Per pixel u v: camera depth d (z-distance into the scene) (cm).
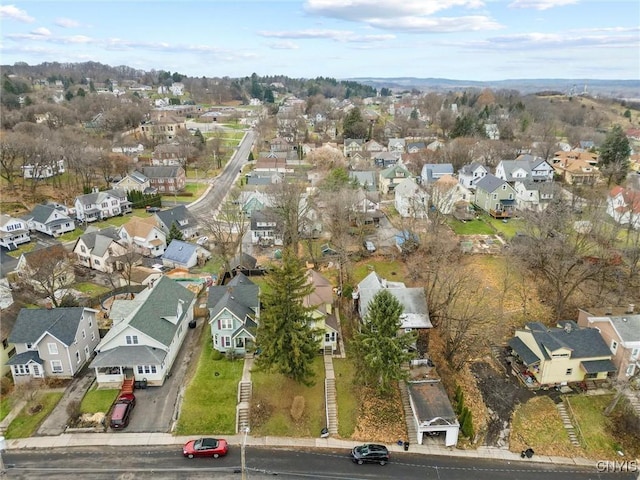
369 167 11725
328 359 4584
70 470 3388
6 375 4497
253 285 5178
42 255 6391
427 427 3725
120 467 3422
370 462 3566
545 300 5681
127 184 10431
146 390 4206
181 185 11194
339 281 6069
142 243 7444
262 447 3672
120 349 4291
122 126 15738
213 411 3941
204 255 7219
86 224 9006
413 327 4806
